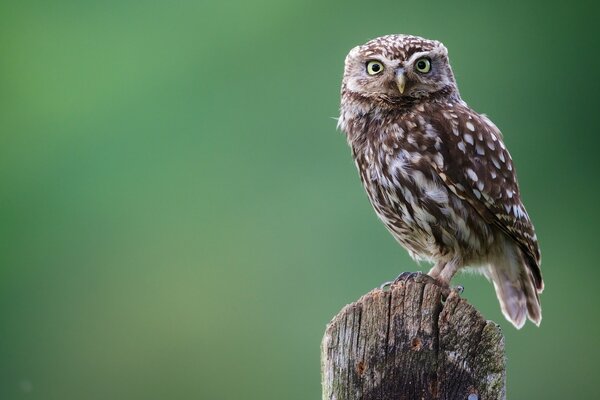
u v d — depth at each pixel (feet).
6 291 58.29
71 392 58.70
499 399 21.67
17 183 57.41
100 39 57.72
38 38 58.34
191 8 56.70
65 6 58.85
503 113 57.31
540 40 57.67
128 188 55.72
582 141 57.31
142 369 57.21
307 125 54.90
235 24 56.29
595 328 58.34
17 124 57.67
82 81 57.57
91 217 56.44
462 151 27.71
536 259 28.84
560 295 58.39
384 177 28.09
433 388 21.75
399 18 56.29
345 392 21.86
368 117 28.55
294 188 53.42
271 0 56.03
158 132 55.67
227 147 54.90
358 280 50.57
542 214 57.82
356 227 51.24
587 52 57.82
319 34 55.93
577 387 57.06
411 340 21.85
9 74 58.59
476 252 28.30
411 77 28.14
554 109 57.57
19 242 57.41
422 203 27.76
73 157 56.85
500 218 27.99
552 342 57.41
